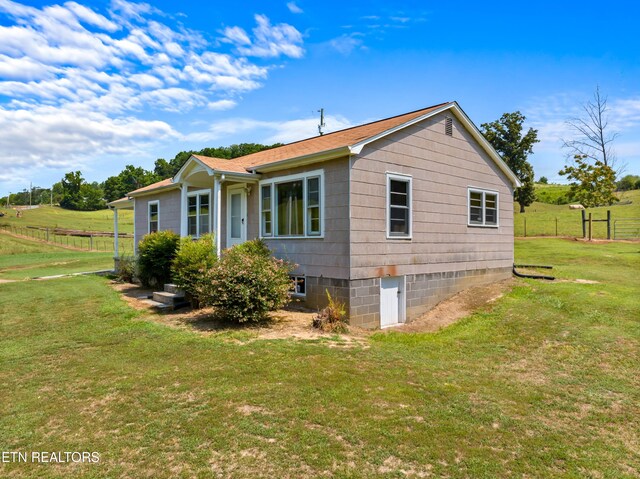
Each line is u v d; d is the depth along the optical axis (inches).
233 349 271.6
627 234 1123.3
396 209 406.0
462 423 172.9
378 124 474.3
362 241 369.7
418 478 133.6
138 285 590.2
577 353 279.0
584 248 833.5
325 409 182.7
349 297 359.9
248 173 445.7
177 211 642.2
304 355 259.4
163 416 178.7
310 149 424.8
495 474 136.9
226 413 179.8
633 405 199.3
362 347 285.4
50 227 2177.7
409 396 199.3
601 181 1209.4
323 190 382.9
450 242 469.7
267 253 410.0
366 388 207.6
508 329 345.7
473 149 509.0
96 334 323.0
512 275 569.3
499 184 553.0
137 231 772.0
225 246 513.0
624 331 311.6
